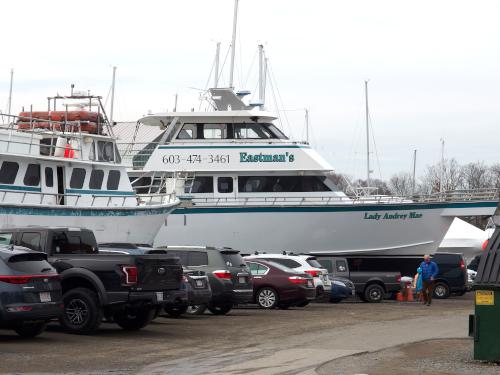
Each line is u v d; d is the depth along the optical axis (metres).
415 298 37.31
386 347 16.77
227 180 37.28
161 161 37.22
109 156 31.77
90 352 15.68
